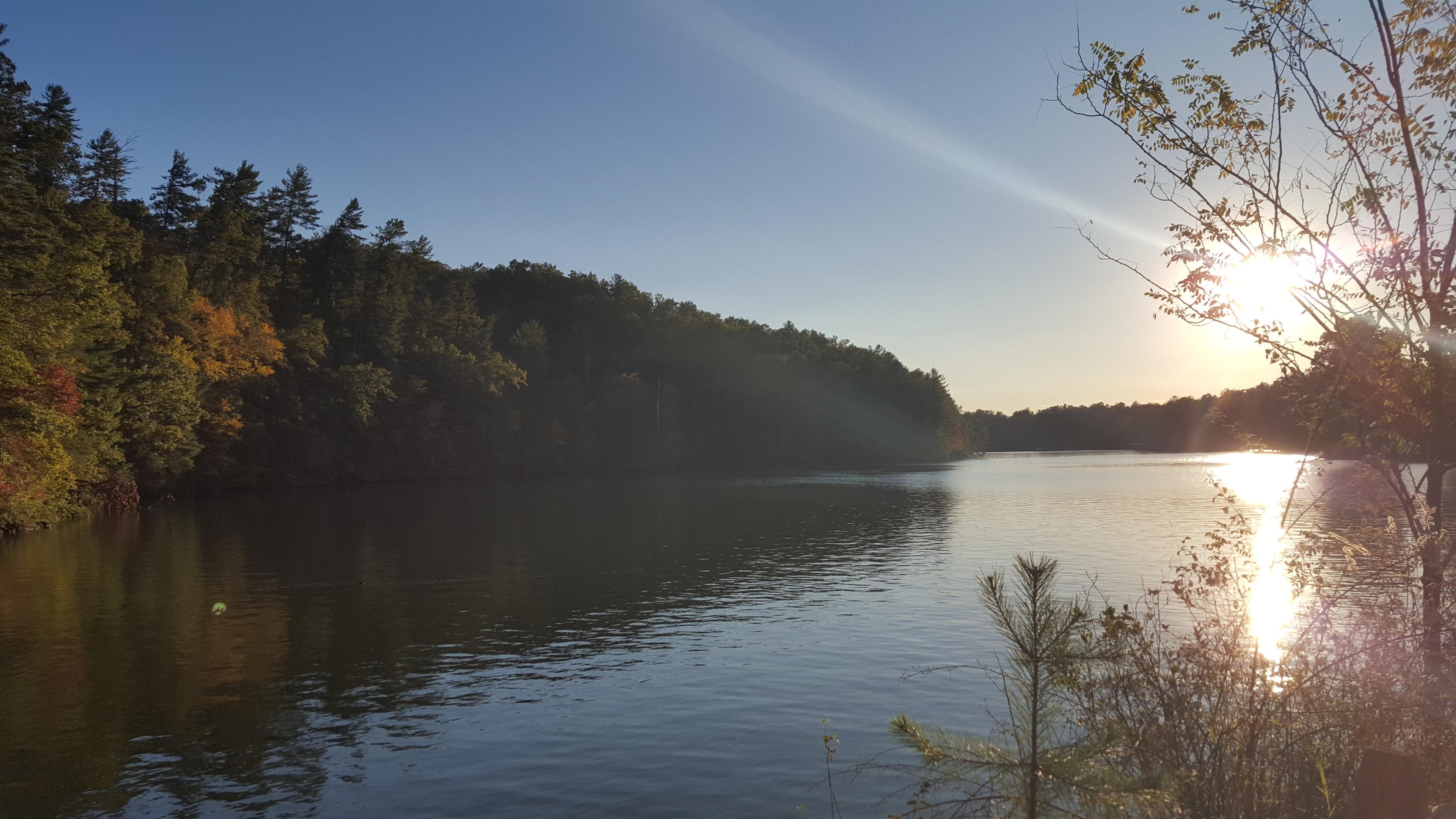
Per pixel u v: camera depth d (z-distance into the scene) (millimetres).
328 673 16625
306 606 23719
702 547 37094
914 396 190250
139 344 58812
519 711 14125
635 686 15570
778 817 9836
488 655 18062
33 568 31141
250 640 19562
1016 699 6332
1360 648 7098
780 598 24438
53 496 44250
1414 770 5102
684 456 147625
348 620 21781
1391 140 7285
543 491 83000
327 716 13914
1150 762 6168
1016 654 6043
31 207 36438
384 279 102875
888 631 19750
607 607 23438
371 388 90812
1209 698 6914
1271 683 6594
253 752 12281
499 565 31828
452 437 106938
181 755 12203
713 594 25359
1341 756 6656
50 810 10359
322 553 35375
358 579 28422
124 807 10438
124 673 16609
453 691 15359
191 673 16688
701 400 157625
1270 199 7535
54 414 38000
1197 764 6293
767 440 158875
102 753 12273
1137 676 6988
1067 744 5812
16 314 36094
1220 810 5926
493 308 188250
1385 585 7227
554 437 128125
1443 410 7164
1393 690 6895
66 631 20484
